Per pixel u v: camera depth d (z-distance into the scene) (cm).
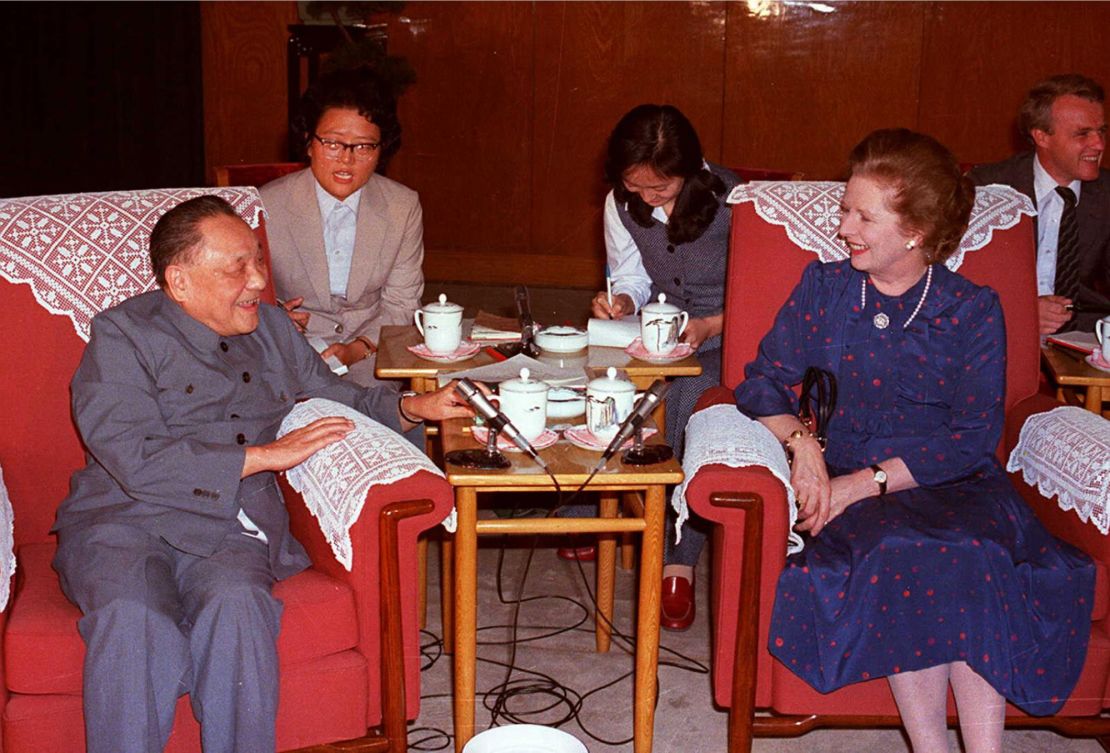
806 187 294
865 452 261
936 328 257
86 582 218
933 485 255
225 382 248
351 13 632
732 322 291
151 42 693
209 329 248
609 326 309
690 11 682
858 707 243
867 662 235
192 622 222
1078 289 381
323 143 325
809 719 243
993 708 235
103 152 680
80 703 215
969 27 666
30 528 258
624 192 335
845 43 677
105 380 236
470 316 657
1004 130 675
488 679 298
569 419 258
